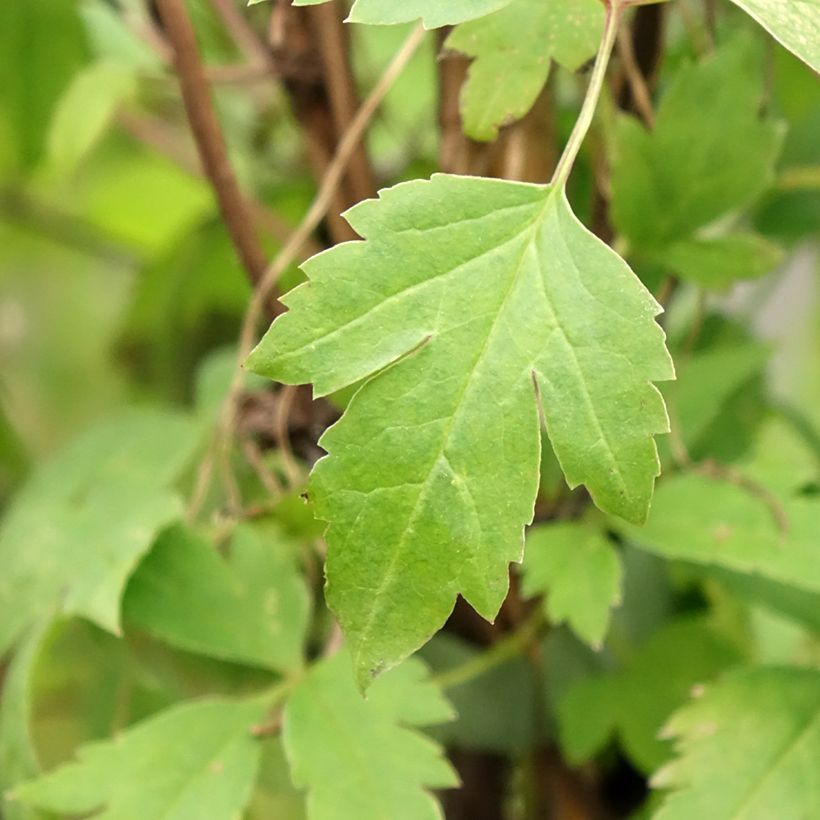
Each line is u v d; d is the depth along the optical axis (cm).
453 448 46
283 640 51
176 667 54
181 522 52
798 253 78
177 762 50
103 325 96
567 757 54
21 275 95
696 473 53
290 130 71
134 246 87
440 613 46
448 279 46
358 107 54
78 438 57
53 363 94
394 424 46
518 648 54
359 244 46
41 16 60
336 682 50
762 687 51
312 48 54
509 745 55
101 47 63
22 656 52
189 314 75
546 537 52
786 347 90
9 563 53
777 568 51
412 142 63
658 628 55
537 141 52
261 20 59
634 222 52
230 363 59
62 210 85
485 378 46
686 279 52
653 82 52
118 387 92
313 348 46
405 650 46
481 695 55
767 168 51
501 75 49
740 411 59
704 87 51
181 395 76
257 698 51
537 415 46
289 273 56
